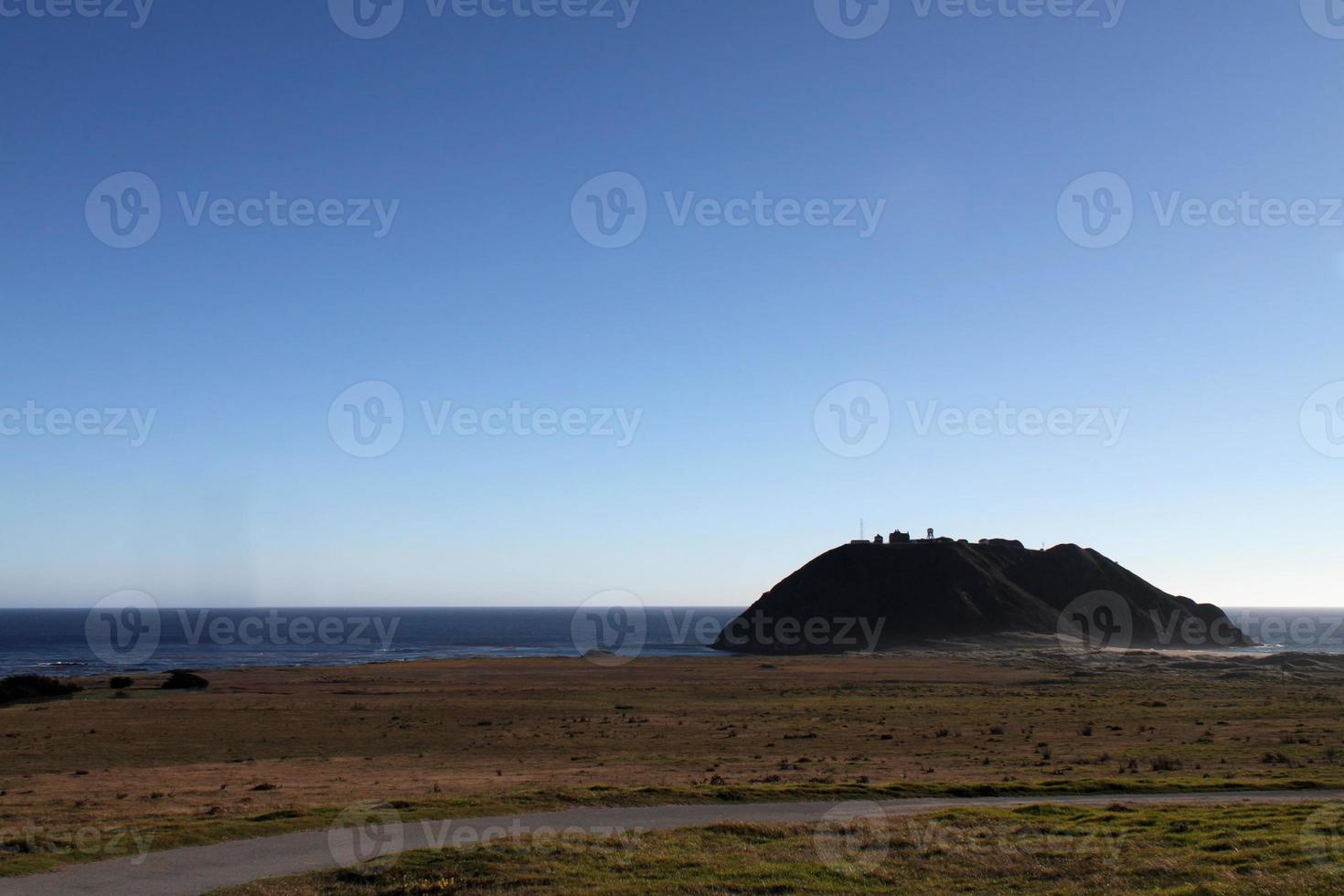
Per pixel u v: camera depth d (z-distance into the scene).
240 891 16.45
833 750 44.41
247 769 38.84
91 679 90.12
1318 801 25.95
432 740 50.25
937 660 142.25
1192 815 22.86
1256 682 97.56
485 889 16.53
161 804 27.31
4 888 16.69
